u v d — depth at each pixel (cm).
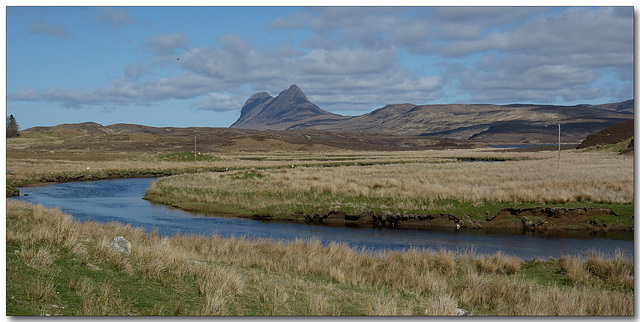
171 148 14088
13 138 15275
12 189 3966
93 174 5638
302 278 1202
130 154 10756
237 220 2717
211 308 828
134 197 3791
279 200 3088
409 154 11769
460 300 1092
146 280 975
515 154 10506
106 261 1045
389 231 2394
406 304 1012
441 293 1030
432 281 1188
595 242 2117
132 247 1225
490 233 2330
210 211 3006
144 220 2698
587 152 9506
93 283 886
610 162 6244
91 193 4091
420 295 1128
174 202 3347
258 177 4369
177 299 884
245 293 992
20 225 1492
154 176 5994
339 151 14062
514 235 2280
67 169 6066
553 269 1496
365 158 9381
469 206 2667
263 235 2277
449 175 4441
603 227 2381
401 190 3114
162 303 846
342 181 3644
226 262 1336
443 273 1388
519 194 2811
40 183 5009
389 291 1150
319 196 3097
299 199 3042
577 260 1516
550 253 1920
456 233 2338
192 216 2847
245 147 14262
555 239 2186
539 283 1324
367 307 925
